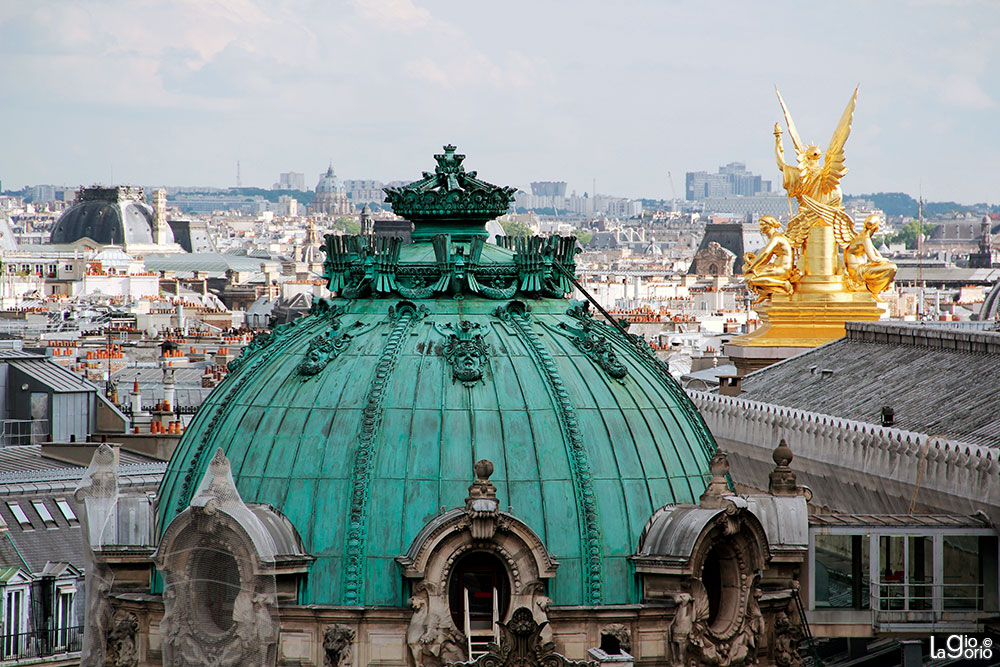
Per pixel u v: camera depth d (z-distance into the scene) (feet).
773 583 491.72
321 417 473.26
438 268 495.00
